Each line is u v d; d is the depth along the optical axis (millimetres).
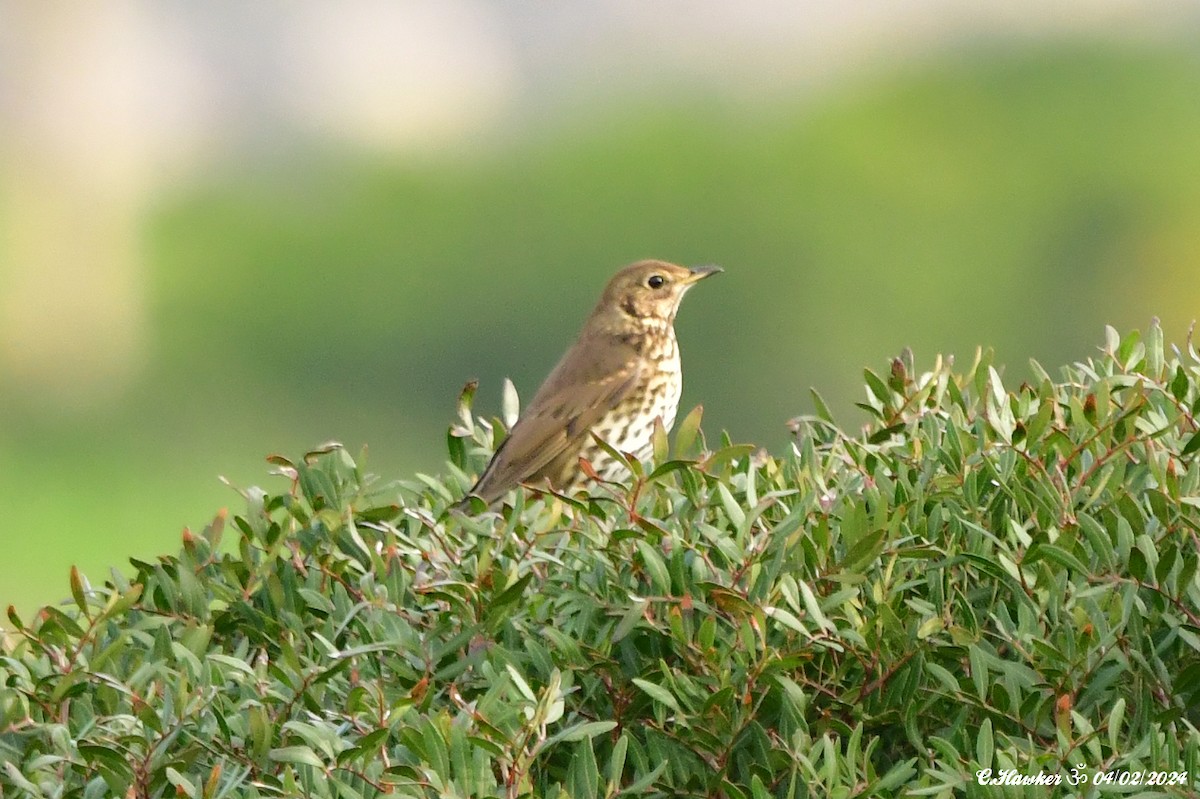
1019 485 4098
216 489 19031
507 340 22391
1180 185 22922
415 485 4918
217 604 4691
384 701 3756
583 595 3951
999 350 22000
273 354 22812
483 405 22031
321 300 22844
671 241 22453
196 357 23172
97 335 24312
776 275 21906
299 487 4781
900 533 4059
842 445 4570
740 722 3717
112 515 17812
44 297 24797
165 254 25234
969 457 4270
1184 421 4309
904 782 3729
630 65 31156
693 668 3822
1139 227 22625
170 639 4180
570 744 3871
